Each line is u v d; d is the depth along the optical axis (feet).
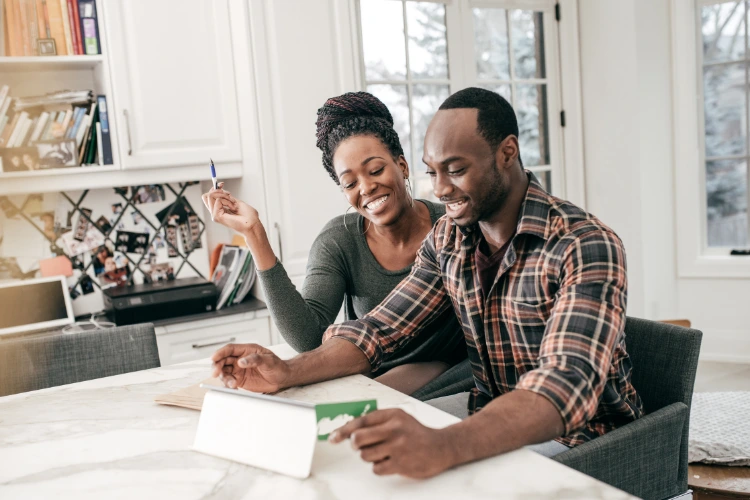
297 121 8.96
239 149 8.87
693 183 11.58
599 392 3.07
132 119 8.25
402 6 10.59
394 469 2.54
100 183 8.19
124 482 2.75
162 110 8.40
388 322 4.33
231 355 3.69
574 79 12.04
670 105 11.55
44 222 8.79
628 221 11.68
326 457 2.88
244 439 2.90
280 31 8.77
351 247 5.56
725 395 7.51
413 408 3.39
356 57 9.38
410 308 4.39
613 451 3.42
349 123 5.12
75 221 8.96
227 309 8.71
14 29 7.75
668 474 3.70
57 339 5.25
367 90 10.41
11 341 5.16
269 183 8.85
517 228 3.74
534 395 2.94
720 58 11.32
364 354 4.12
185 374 4.28
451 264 4.19
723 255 11.63
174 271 9.59
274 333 8.92
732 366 11.30
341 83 9.23
